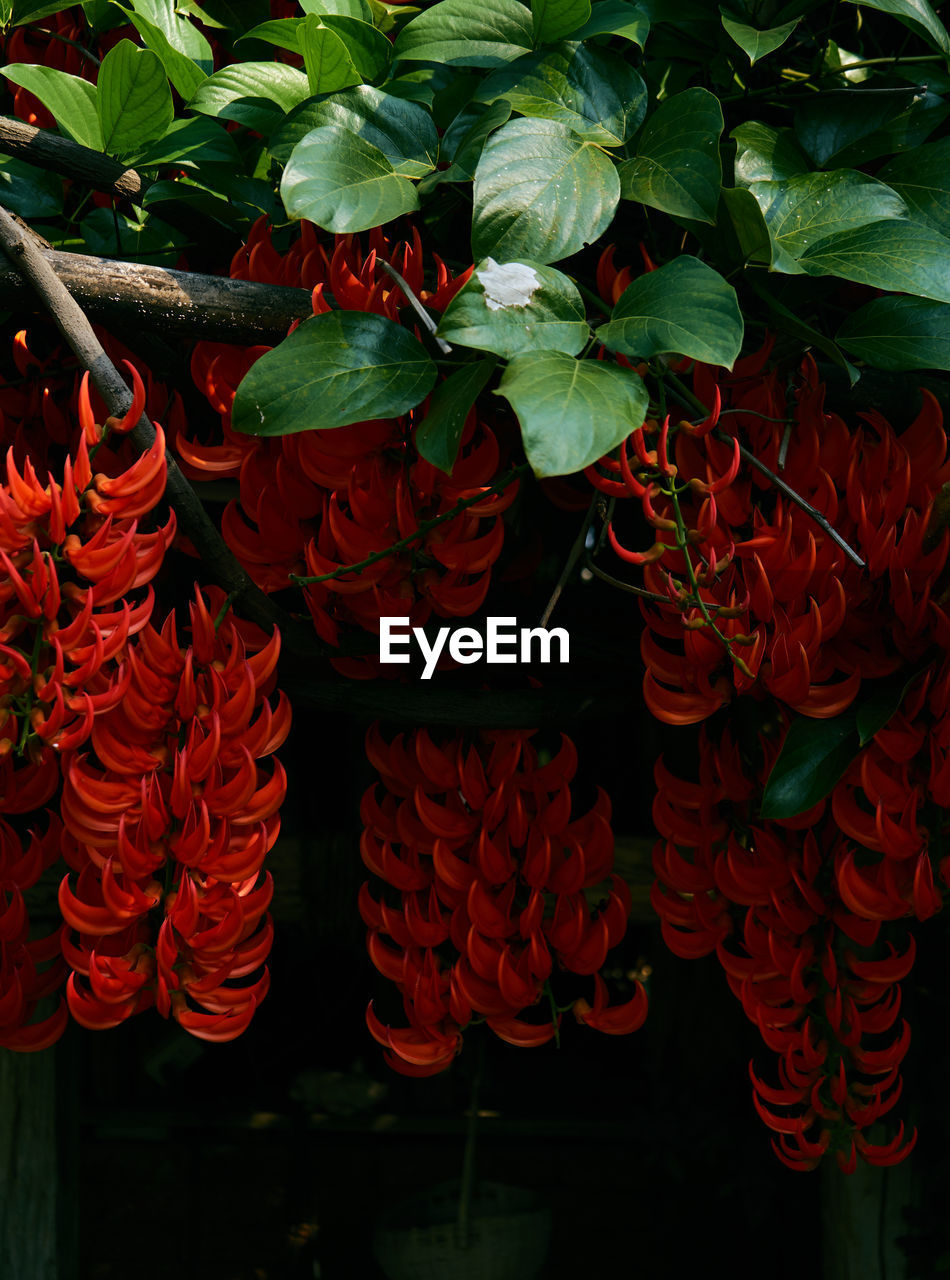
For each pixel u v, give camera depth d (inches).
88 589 52.4
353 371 53.7
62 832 57.7
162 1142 142.2
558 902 60.3
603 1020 60.1
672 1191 114.0
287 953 125.4
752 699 61.8
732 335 51.0
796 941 60.9
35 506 51.4
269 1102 138.6
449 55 58.7
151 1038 140.9
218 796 54.9
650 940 117.3
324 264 57.2
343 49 57.6
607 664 63.4
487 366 53.5
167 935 54.5
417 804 60.0
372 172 56.2
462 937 60.2
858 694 59.9
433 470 55.9
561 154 54.3
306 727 103.0
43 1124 84.7
